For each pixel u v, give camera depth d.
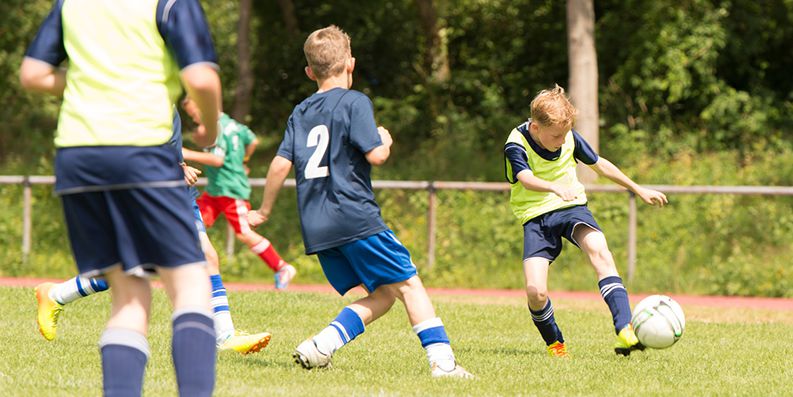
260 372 16.84
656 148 64.94
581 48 54.94
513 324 26.98
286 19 74.25
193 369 10.62
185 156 24.64
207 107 10.80
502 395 15.16
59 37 11.27
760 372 18.73
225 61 77.81
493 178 59.91
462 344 22.73
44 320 20.12
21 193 45.19
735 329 26.92
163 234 10.66
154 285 34.53
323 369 17.39
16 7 71.81
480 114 72.06
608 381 17.03
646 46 67.81
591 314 29.95
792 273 40.62
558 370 18.20
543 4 75.38
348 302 30.81
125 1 10.99
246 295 31.23
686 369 18.77
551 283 41.59
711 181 55.69
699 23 68.38
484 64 74.69
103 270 10.97
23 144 68.56
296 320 26.52
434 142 65.81
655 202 20.75
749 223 42.66
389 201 44.09
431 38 72.81
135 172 10.55
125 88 10.75
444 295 37.75
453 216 43.47
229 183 33.66
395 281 16.75
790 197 42.81
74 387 14.85
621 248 42.34
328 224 16.45
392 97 75.00
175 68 11.08
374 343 21.98
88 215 10.78
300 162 16.72
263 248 34.56
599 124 68.12
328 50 16.98
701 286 41.00
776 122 69.12
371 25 74.94
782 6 71.81
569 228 20.25
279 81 74.81
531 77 74.19
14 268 43.69
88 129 10.65
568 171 20.53
